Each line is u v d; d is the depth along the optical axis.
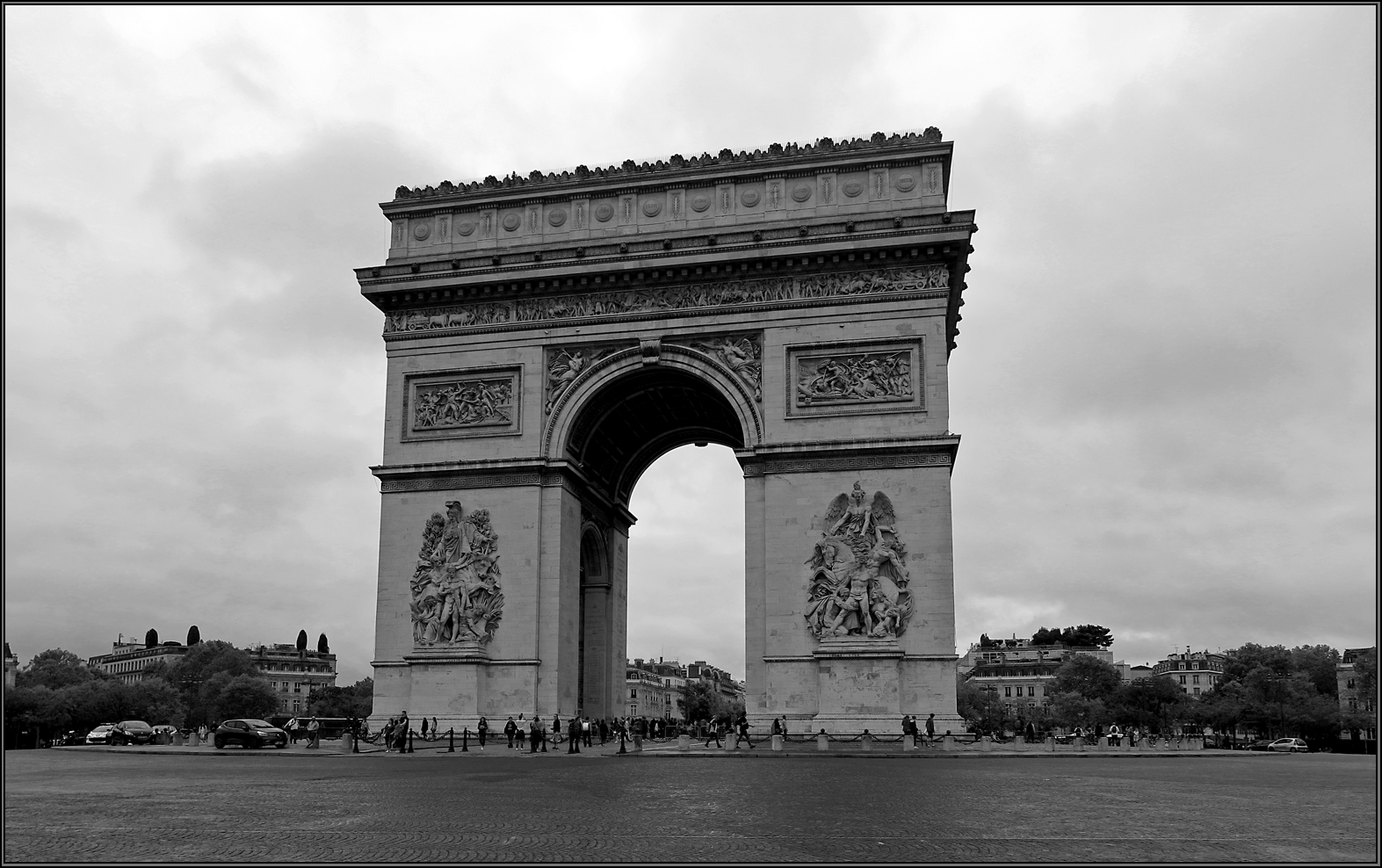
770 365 93.88
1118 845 30.81
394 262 102.44
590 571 112.44
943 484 88.94
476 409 98.38
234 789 49.00
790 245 93.44
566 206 101.19
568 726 93.00
